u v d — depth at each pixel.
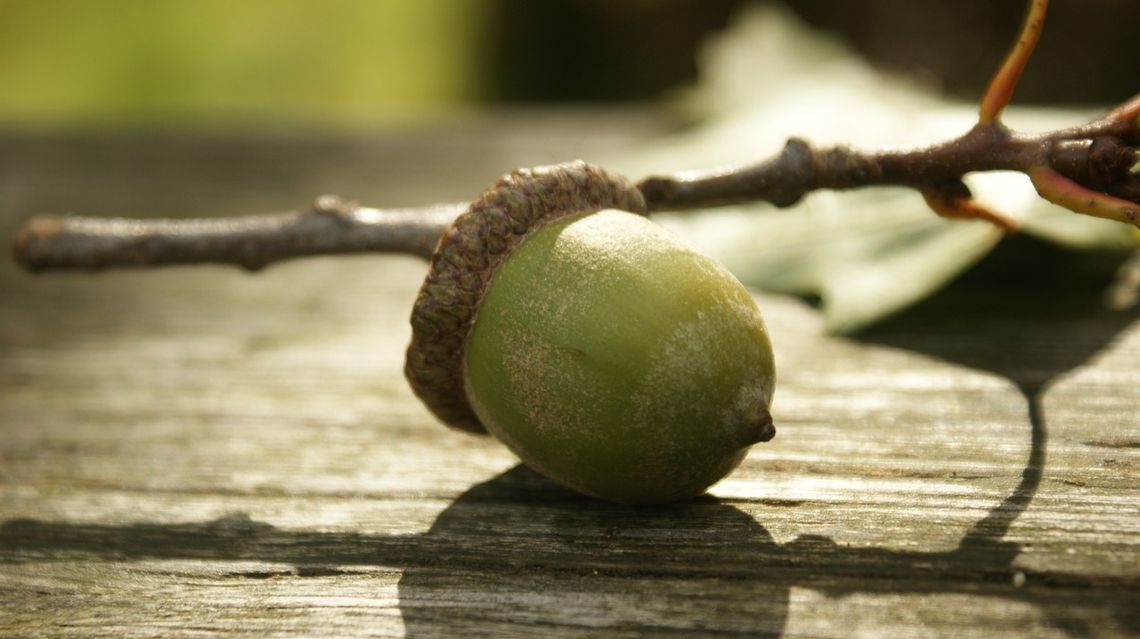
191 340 0.26
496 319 0.20
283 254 0.22
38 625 0.20
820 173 0.21
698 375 0.19
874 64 0.50
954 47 0.50
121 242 0.22
